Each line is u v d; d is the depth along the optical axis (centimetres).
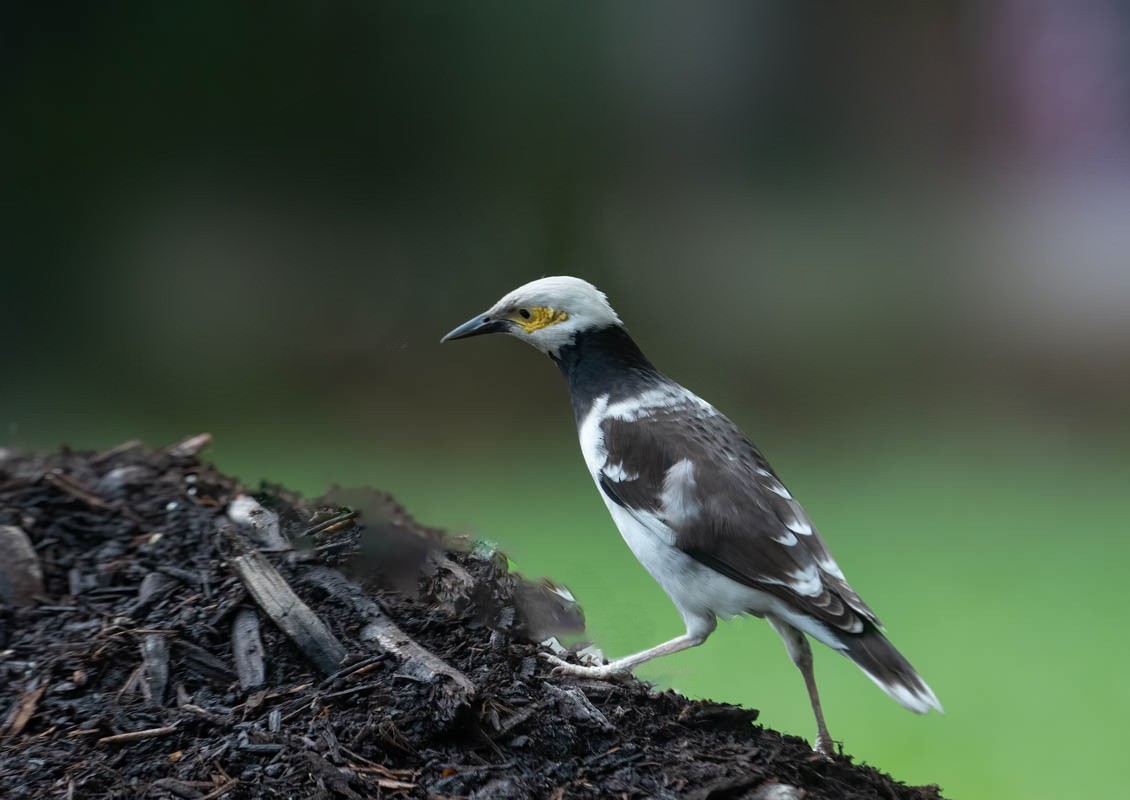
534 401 1644
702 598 595
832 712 921
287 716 491
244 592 566
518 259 1817
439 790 461
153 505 665
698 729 533
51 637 550
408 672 512
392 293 1759
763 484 599
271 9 1769
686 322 1822
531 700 517
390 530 644
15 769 467
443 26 1812
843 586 571
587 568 1003
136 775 465
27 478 685
